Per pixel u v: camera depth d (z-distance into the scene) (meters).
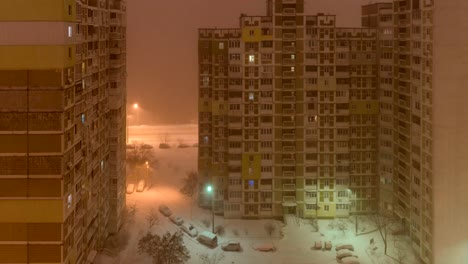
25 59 50.41
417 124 81.25
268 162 97.69
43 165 51.03
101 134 80.56
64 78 51.59
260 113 97.00
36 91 50.59
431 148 75.31
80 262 62.25
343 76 96.94
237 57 96.56
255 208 98.31
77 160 58.88
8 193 50.91
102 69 81.06
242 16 96.50
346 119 97.19
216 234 90.25
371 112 98.88
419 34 80.69
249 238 89.25
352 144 99.12
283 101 96.94
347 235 89.56
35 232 51.28
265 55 96.56
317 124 97.00
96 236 76.50
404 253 81.75
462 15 72.31
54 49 50.56
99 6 78.31
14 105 50.47
